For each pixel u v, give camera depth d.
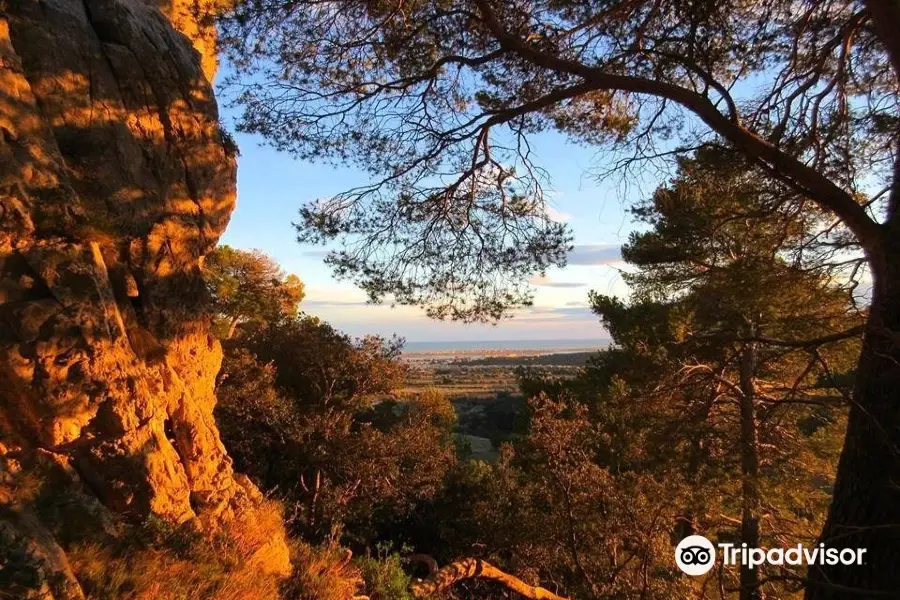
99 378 4.75
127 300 5.71
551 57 5.59
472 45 6.60
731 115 5.20
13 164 4.53
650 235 10.46
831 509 4.57
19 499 4.18
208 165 6.93
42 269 4.50
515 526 13.59
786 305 6.32
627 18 6.23
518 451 17.02
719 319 6.29
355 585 7.62
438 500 18.20
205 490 6.22
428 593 8.49
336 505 14.66
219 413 14.98
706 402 7.91
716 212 6.62
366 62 6.85
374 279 7.11
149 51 6.36
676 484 9.16
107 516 4.71
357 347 17.62
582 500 11.84
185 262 6.43
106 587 4.05
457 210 7.08
